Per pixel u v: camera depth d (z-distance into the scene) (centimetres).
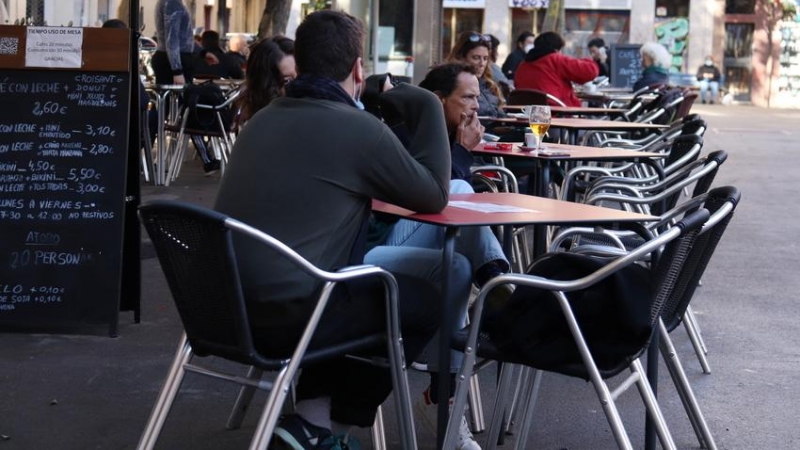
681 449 491
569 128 910
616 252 463
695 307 763
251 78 615
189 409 526
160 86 1244
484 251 478
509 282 377
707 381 593
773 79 4412
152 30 2283
